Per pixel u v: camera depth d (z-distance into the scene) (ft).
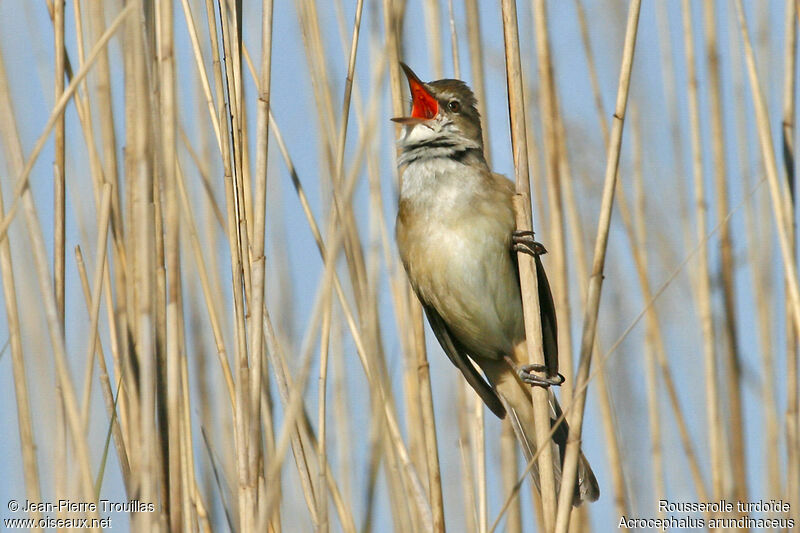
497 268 21.63
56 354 15.34
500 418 23.71
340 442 22.44
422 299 22.74
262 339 17.17
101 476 16.78
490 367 23.38
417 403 22.47
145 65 15.44
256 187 17.39
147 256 15.29
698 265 23.50
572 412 16.71
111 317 18.75
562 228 22.74
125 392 18.53
